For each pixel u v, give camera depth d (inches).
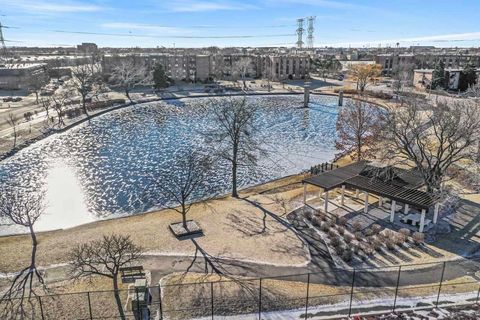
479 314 985.5
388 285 1123.3
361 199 1776.6
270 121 3622.0
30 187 2101.4
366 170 1701.5
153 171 2341.3
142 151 2723.9
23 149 2741.1
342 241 1384.1
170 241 1397.6
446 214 1593.3
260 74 6845.5
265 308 1007.6
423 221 1429.6
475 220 1541.6
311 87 5713.6
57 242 1421.0
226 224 1539.1
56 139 3016.7
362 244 1347.2
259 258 1277.1
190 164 2027.6
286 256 1290.6
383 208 1675.7
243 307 1009.5
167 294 1061.1
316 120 3661.4
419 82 5123.0
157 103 4517.7
